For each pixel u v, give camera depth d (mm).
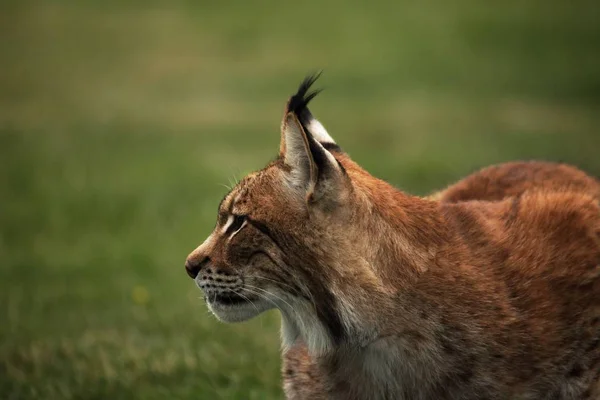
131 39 38406
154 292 13797
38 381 9984
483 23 37938
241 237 7074
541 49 34531
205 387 9711
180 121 26203
